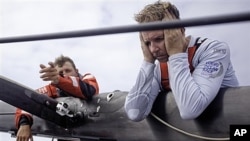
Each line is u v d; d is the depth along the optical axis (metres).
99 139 2.41
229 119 1.81
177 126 2.01
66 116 2.58
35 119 2.87
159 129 2.10
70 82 2.41
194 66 2.06
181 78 1.92
